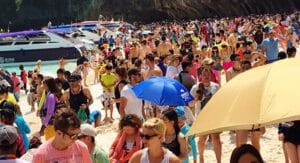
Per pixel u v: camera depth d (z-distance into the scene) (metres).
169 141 7.29
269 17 58.34
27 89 29.78
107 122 16.88
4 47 43.72
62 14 90.56
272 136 12.37
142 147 7.23
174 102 9.01
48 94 10.52
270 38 17.75
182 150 7.28
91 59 34.97
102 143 14.01
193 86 11.66
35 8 91.88
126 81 12.48
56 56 44.12
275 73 5.20
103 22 65.81
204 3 77.56
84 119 11.24
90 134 6.78
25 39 44.78
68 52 44.16
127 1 82.62
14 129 5.79
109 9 83.88
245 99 5.14
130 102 10.59
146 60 13.23
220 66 18.70
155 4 80.62
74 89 11.23
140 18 82.75
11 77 27.08
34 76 23.39
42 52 44.00
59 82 10.81
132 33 53.00
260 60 13.87
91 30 58.84
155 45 27.38
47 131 10.46
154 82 9.30
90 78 29.23
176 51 24.78
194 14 80.12
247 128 5.02
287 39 28.34
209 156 11.26
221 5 77.31
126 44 40.88
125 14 83.12
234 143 12.09
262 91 5.03
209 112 5.45
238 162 5.23
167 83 9.27
